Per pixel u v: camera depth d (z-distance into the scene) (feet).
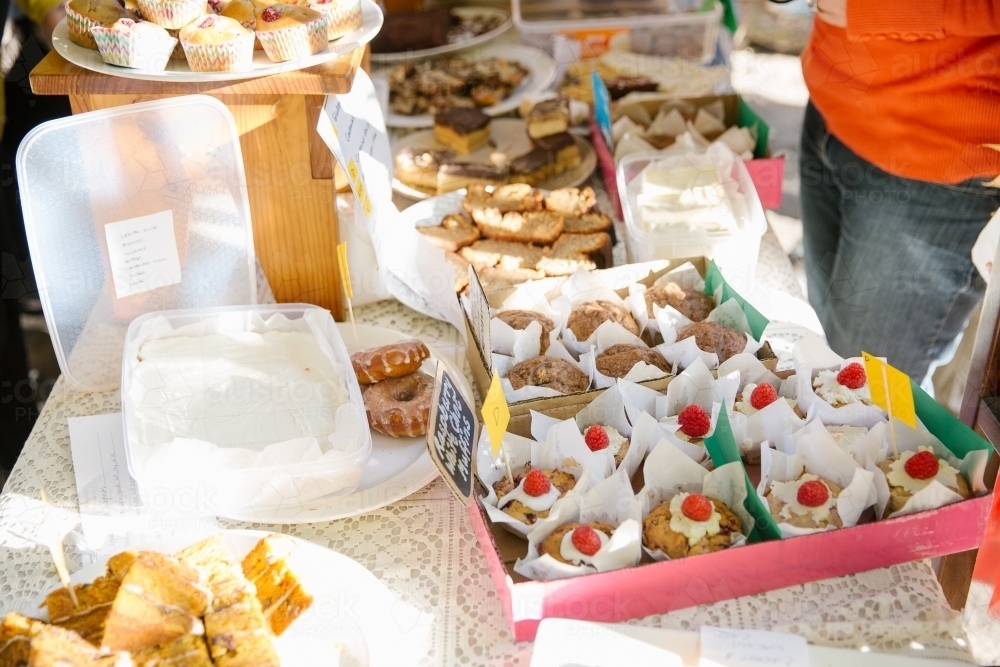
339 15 5.39
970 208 6.34
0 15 7.24
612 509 4.17
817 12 6.76
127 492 4.59
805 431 4.43
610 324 5.31
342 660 3.57
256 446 4.56
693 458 4.46
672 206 6.29
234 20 5.10
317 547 4.04
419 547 4.34
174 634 3.33
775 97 13.56
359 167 5.50
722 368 4.96
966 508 3.96
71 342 5.24
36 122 8.08
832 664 3.59
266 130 5.21
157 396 4.81
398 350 5.21
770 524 3.95
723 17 9.98
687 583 3.81
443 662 3.76
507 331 5.25
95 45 5.26
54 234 4.96
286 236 5.63
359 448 4.45
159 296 5.41
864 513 4.24
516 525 4.08
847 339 7.58
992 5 5.43
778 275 6.43
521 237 6.63
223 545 3.81
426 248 5.73
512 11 10.53
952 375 7.70
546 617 3.74
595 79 7.87
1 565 4.19
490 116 8.61
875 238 6.88
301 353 5.20
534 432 4.58
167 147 5.00
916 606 3.94
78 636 3.27
